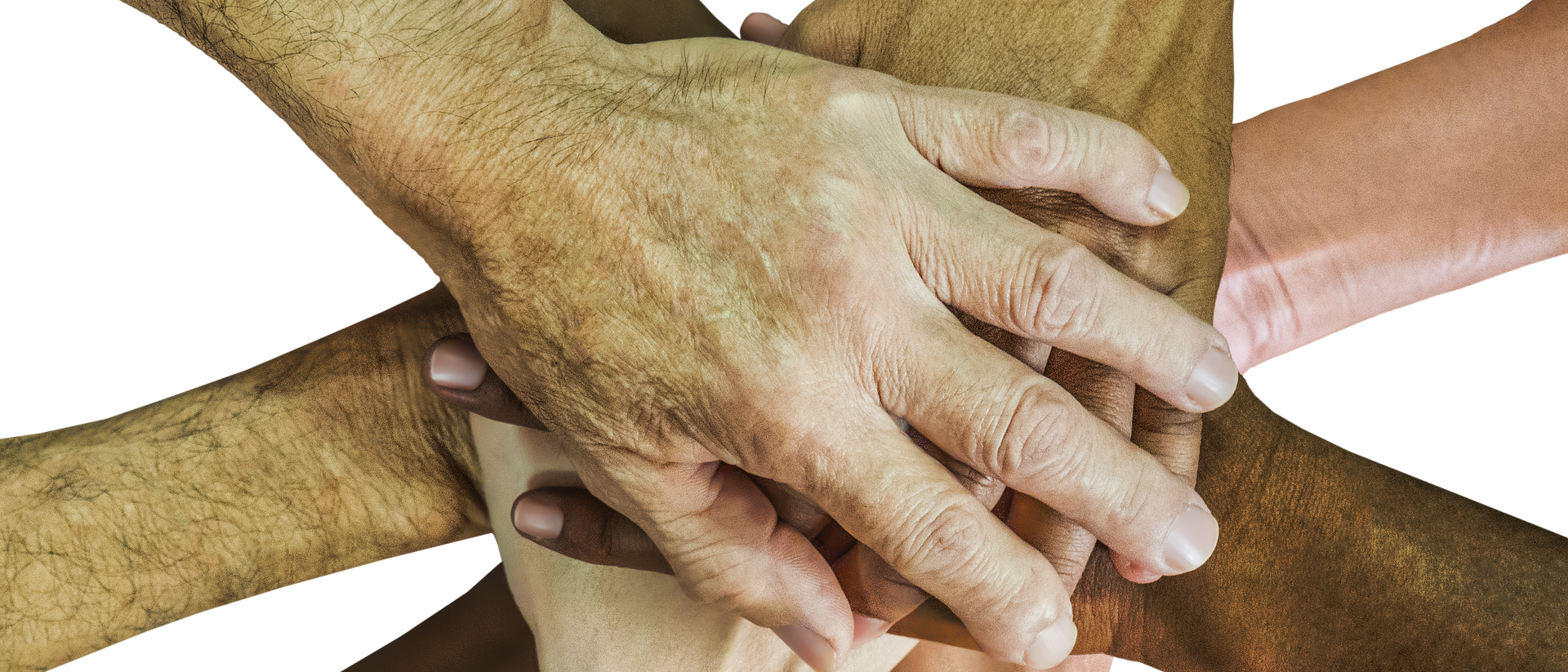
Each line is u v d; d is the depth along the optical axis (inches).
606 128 18.3
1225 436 20.4
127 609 20.8
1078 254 18.1
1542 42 23.8
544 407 18.8
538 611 21.2
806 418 17.8
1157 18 20.0
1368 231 23.8
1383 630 18.8
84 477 20.6
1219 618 19.8
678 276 18.0
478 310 18.7
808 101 18.4
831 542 19.4
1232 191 23.9
